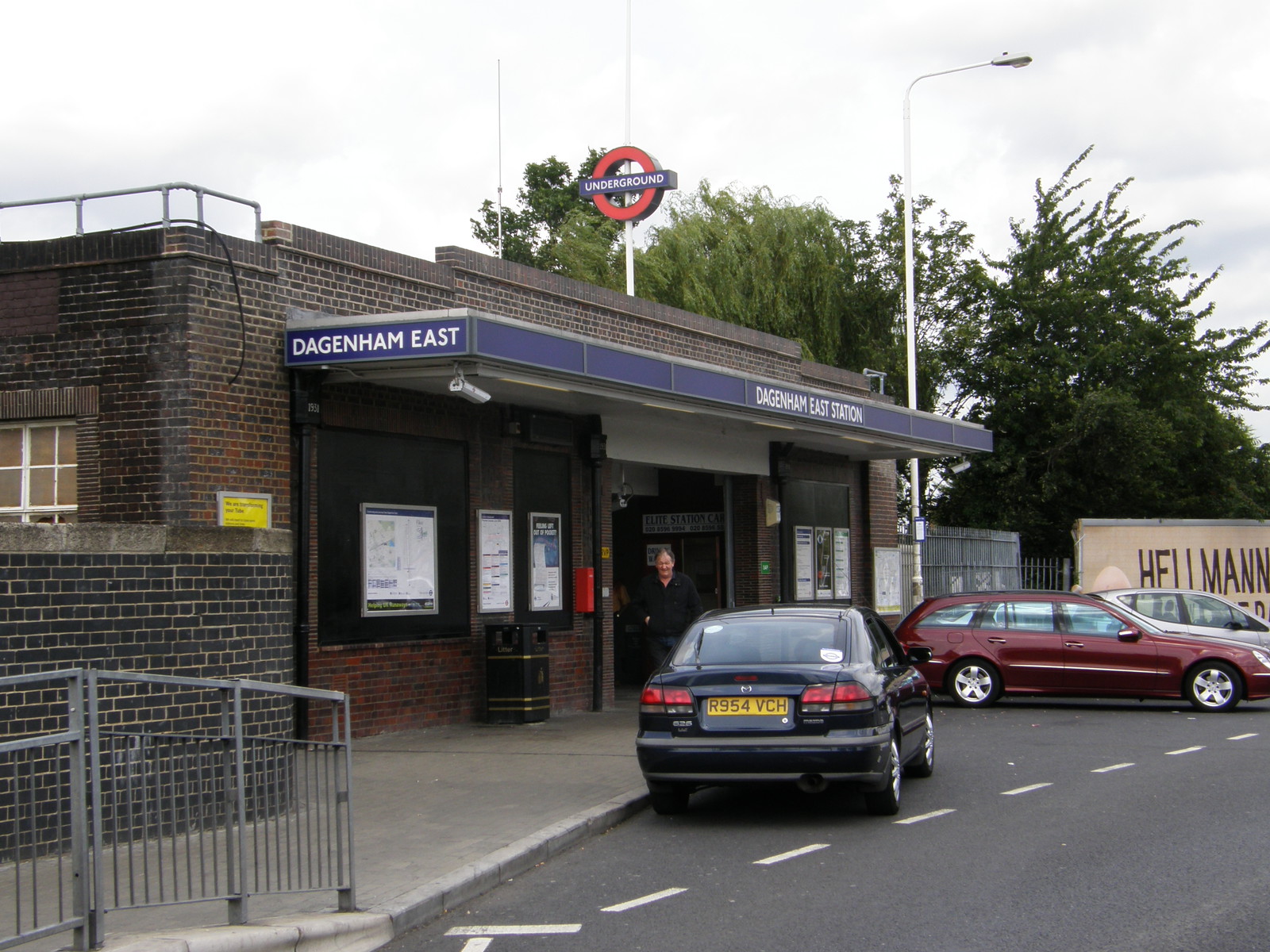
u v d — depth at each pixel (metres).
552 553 16.34
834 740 8.86
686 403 15.62
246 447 12.09
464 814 9.30
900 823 9.22
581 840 8.85
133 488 11.73
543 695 14.99
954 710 17.09
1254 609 27.61
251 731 9.05
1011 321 35.69
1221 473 36.72
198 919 6.36
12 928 5.27
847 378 24.09
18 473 12.22
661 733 9.15
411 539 14.10
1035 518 34.69
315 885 6.74
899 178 37.47
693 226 29.06
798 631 9.76
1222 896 6.92
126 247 11.88
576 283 16.78
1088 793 10.39
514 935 6.52
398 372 12.71
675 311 18.88
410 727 13.91
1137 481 34.12
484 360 12.07
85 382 11.96
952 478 36.88
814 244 30.25
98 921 5.48
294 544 12.55
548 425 16.06
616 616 21.50
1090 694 16.91
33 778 5.27
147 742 5.89
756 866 7.95
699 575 21.45
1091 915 6.57
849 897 7.05
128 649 8.30
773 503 21.03
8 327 12.27
